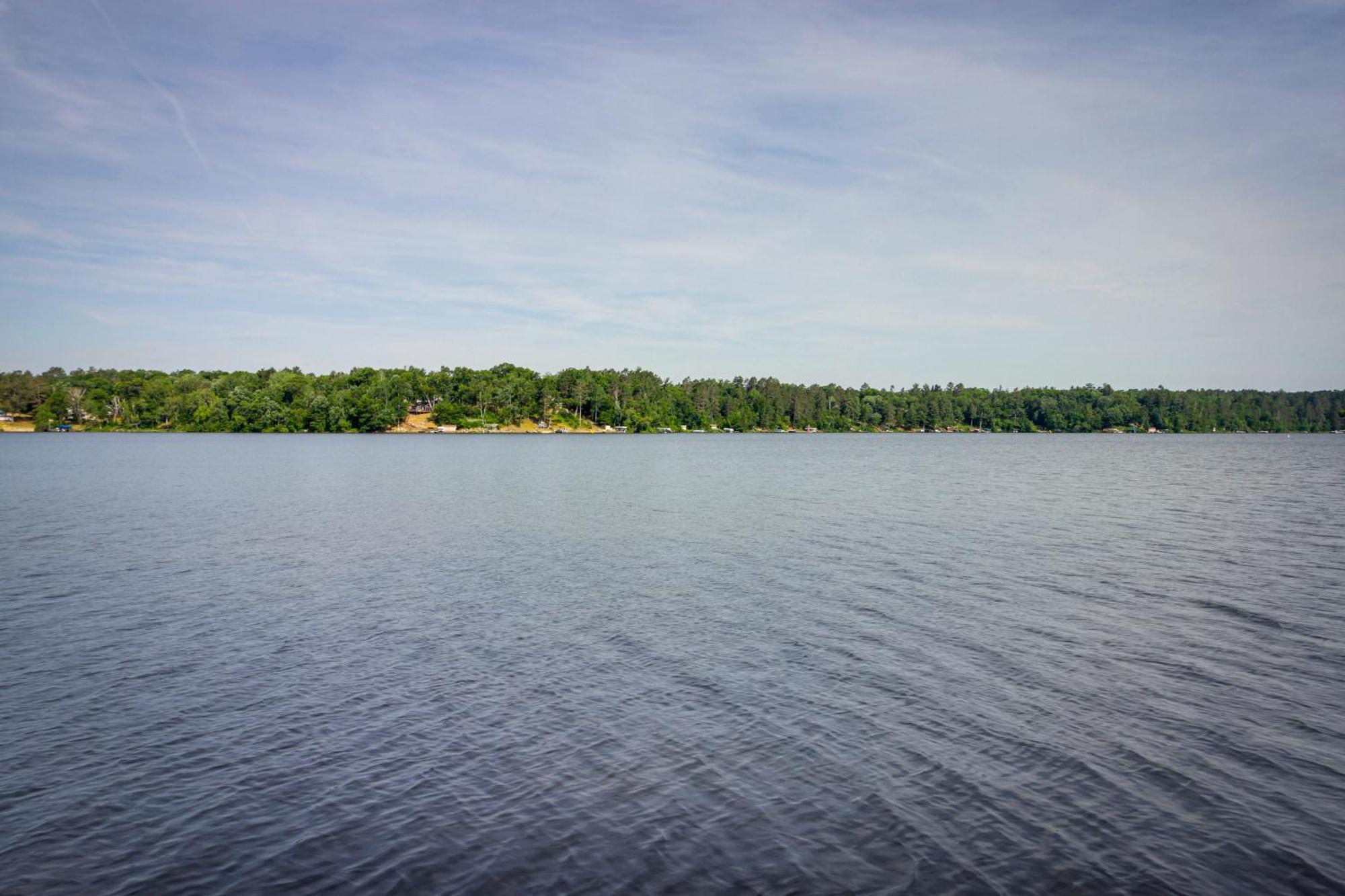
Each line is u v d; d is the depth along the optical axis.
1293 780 13.55
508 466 102.75
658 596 26.91
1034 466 108.94
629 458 126.56
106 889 10.81
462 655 20.36
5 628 22.86
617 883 10.89
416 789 13.46
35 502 57.25
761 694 17.55
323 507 54.50
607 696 17.48
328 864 11.38
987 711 16.50
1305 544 37.19
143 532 42.12
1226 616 23.91
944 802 12.89
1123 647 20.73
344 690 17.92
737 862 11.33
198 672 19.12
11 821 12.50
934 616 23.98
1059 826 12.18
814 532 41.75
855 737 15.30
